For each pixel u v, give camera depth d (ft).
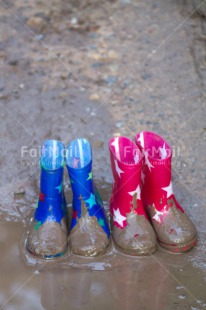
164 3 11.05
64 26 10.49
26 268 6.21
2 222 6.92
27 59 9.73
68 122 8.53
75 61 9.70
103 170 7.75
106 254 6.31
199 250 6.41
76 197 6.37
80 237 6.26
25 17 10.68
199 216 6.97
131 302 5.81
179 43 10.04
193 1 11.01
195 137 8.23
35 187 7.48
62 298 5.88
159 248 6.38
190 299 5.83
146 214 6.57
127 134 8.30
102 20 10.66
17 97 8.96
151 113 8.68
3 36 10.21
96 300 5.85
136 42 10.09
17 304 5.84
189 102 8.86
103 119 8.58
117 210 6.43
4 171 7.71
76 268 6.18
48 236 6.24
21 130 8.37
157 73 9.43
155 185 6.36
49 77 9.36
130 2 11.10
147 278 6.07
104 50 9.93
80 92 9.08
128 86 9.18
